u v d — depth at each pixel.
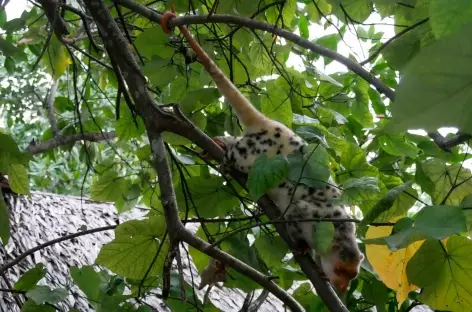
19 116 6.52
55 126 4.85
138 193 3.63
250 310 3.45
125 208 3.83
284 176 2.10
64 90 6.67
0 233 2.45
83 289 2.50
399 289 2.15
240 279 2.87
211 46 3.28
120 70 2.76
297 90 3.68
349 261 3.18
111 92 6.31
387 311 3.43
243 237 3.00
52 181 8.25
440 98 0.68
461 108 0.68
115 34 2.55
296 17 3.98
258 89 3.40
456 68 0.67
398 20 2.76
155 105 2.45
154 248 2.62
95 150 5.00
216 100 3.53
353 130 3.98
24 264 3.83
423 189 2.95
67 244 4.44
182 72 3.27
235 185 3.11
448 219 1.44
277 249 2.95
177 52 2.90
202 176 2.91
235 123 3.44
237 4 2.86
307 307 3.35
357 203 2.64
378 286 3.21
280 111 3.39
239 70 3.57
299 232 3.12
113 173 3.60
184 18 2.63
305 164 2.19
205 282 2.84
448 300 1.94
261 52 3.51
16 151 2.61
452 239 1.85
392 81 3.61
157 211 2.98
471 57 0.66
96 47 3.37
